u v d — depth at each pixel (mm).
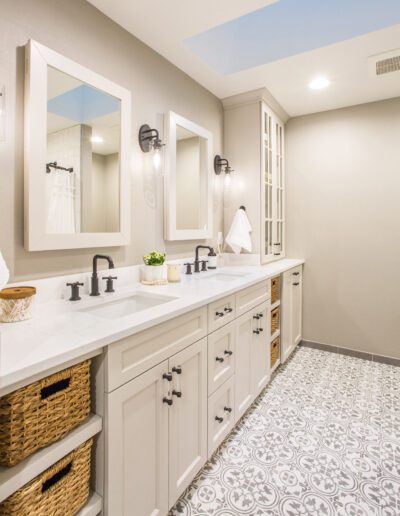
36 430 815
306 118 3053
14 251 1253
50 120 1340
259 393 2098
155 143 1888
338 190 2928
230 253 2740
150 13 1633
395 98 2672
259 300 2074
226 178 2725
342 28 1882
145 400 1104
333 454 1615
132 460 1049
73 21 1469
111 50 1670
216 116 2664
